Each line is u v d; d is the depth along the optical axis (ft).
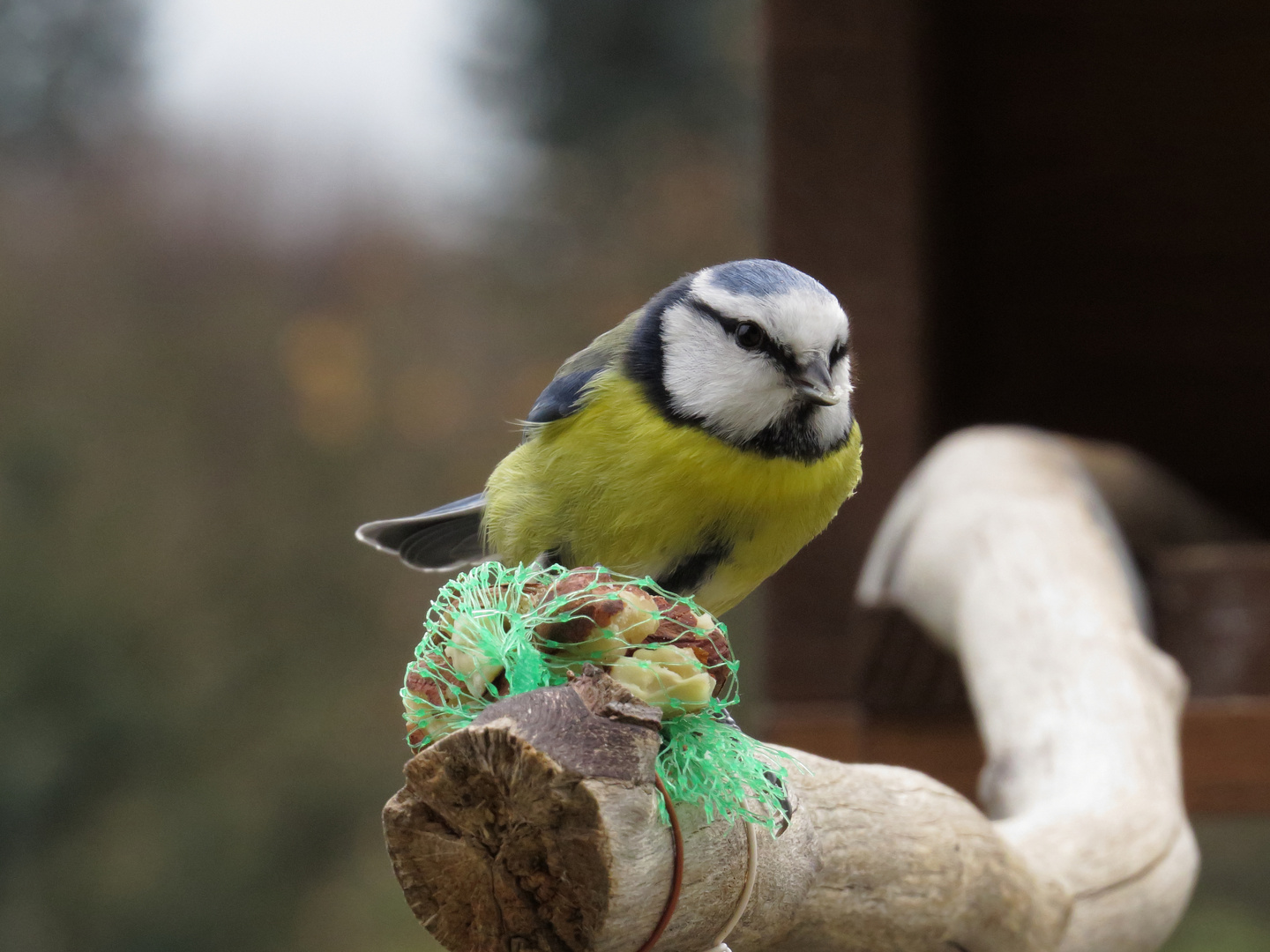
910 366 24.48
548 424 15.19
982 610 19.40
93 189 73.36
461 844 8.27
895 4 24.45
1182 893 15.16
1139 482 27.84
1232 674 21.76
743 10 66.49
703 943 9.14
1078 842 14.64
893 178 24.52
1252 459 32.63
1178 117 32.32
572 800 7.85
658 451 14.55
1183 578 22.25
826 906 11.16
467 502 19.20
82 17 73.67
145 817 55.52
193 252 72.84
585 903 8.06
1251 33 31.71
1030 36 32.42
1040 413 33.19
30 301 69.00
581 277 71.51
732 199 68.13
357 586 64.59
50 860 53.83
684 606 9.15
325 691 61.41
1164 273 32.78
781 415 14.73
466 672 8.78
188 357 68.80
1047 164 32.76
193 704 58.59
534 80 69.87
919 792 12.11
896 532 23.30
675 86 69.05
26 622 57.47
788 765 11.24
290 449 67.97
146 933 52.54
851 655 23.57
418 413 70.49
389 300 73.10
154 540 62.64
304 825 57.31
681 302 15.31
